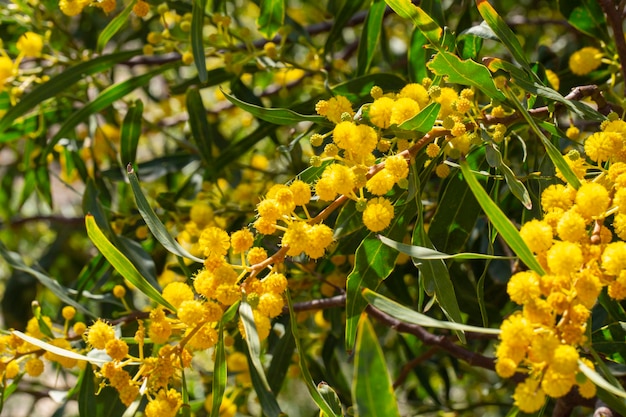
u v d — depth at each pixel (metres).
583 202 0.50
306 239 0.51
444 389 1.00
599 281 0.48
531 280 0.48
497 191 0.59
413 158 0.54
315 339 0.85
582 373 0.47
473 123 0.55
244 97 0.80
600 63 0.68
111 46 1.13
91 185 0.71
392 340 1.04
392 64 1.00
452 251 0.59
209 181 0.80
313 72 0.76
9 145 1.06
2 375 0.60
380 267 0.56
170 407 0.52
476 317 0.72
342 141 0.52
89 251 1.16
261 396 0.56
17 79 0.77
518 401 0.47
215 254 0.52
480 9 0.56
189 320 0.51
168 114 1.03
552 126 0.56
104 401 0.62
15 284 1.07
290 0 1.17
